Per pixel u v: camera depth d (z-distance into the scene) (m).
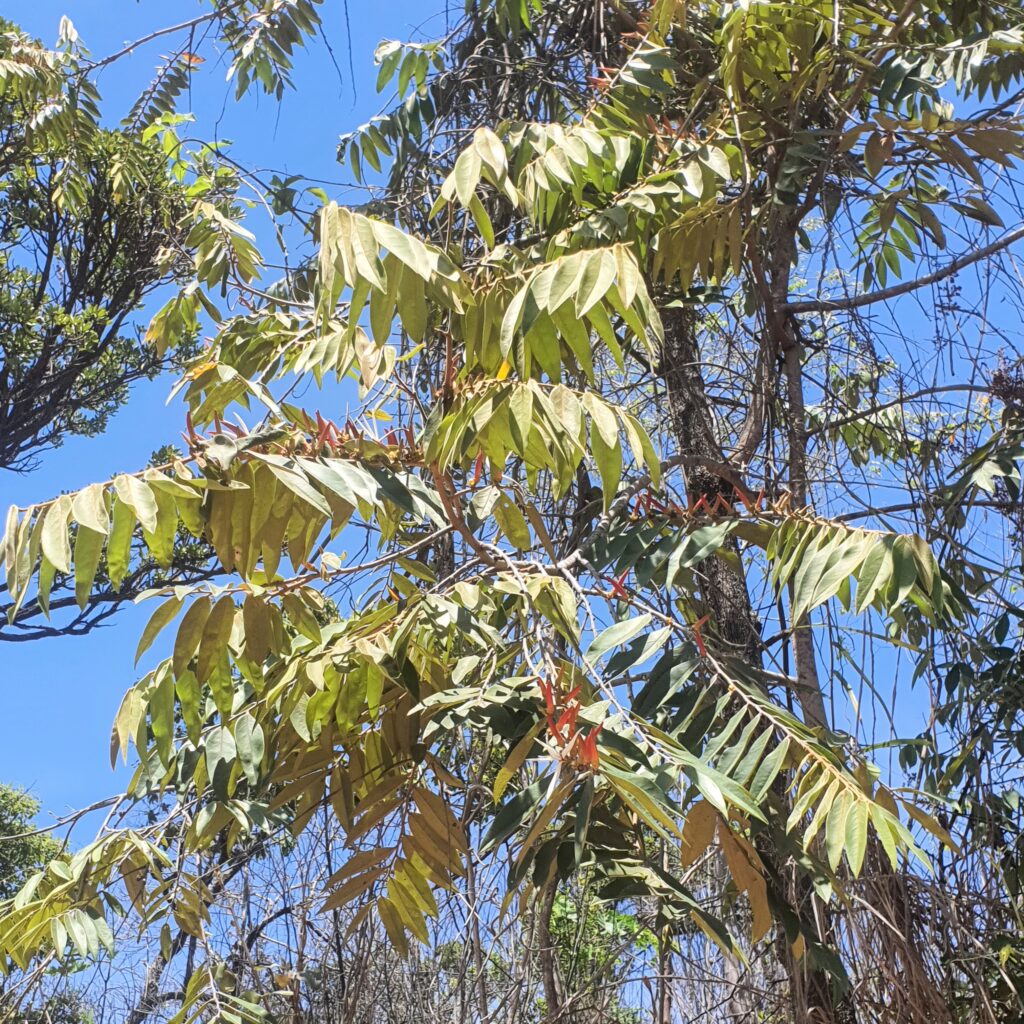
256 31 3.40
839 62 2.84
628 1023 2.60
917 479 2.58
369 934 2.56
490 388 1.83
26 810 5.94
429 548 2.71
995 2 2.78
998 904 2.35
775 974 2.41
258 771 2.21
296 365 2.15
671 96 3.08
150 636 1.67
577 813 1.45
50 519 1.48
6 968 2.24
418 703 2.11
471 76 3.37
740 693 1.90
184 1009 2.21
